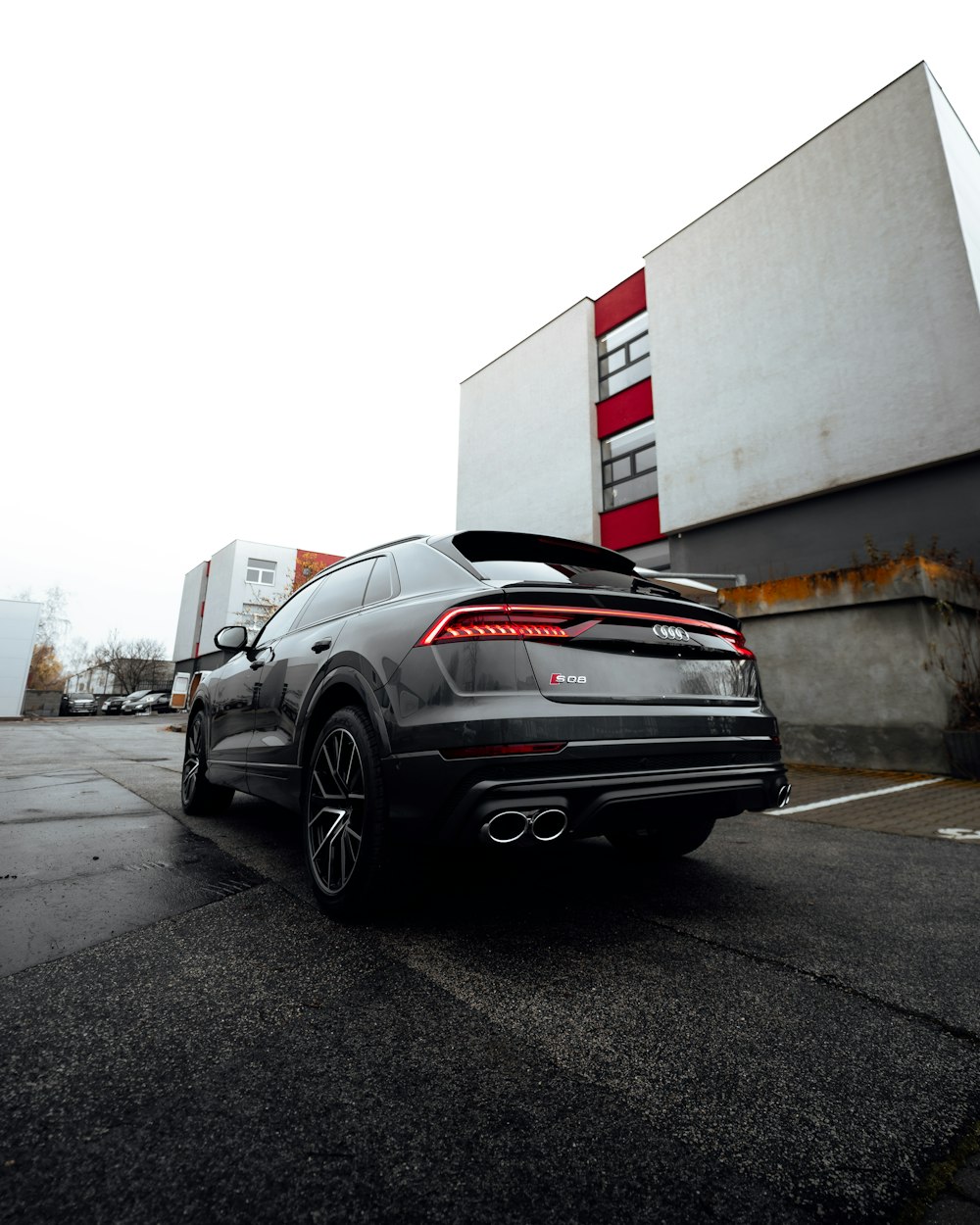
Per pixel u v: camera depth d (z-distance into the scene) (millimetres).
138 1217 954
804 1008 1702
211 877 2801
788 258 13305
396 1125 1195
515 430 20203
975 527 10414
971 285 10602
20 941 2039
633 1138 1178
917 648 7082
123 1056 1400
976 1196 1046
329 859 2377
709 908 2521
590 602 2266
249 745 3514
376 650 2381
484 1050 1473
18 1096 1243
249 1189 1023
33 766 7562
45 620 54031
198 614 44219
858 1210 1012
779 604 8148
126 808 4605
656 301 15859
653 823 2271
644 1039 1536
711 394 14281
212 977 1819
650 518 16078
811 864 3256
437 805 1948
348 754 2420
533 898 2643
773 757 2578
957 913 2486
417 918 2363
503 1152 1128
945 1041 1548
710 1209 1009
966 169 12328
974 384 10414
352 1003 1688
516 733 1921
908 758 7031
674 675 2402
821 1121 1236
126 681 59656
